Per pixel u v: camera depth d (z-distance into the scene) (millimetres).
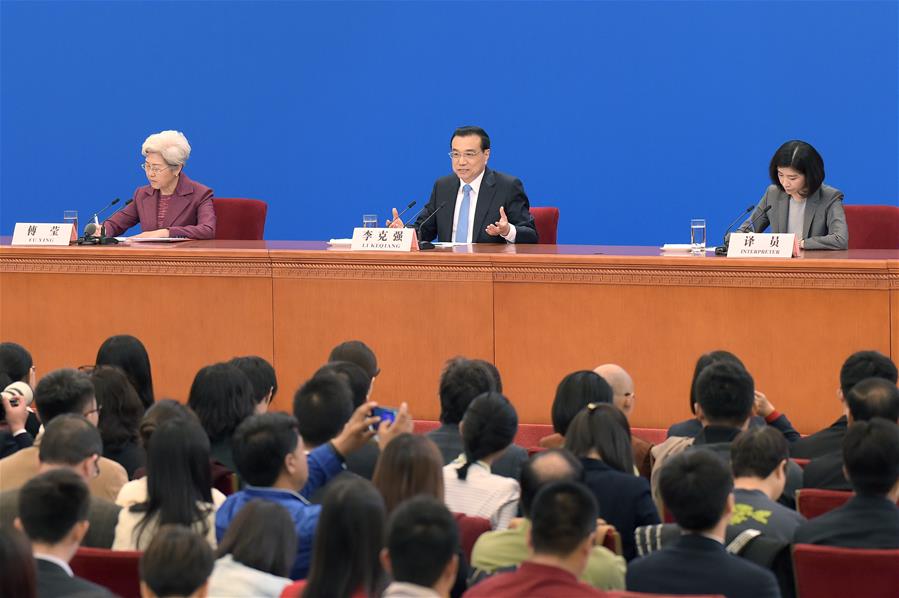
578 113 15609
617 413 5941
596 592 4148
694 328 9555
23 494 4559
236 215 12797
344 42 16078
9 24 16594
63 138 16641
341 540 4137
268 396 7453
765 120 15117
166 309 10648
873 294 9156
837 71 14891
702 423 6930
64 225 11062
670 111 15367
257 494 5281
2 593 3955
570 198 15742
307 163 16312
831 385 9336
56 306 10859
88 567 4969
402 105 16047
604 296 9727
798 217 10930
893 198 14891
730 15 15086
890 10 14695
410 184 16109
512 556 4906
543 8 15562
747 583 4570
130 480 6922
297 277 10336
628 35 15375
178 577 3885
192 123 16438
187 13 16312
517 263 9852
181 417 5566
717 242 15359
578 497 4203
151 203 12719
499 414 5852
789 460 6355
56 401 6645
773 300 9375
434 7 15836
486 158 12062
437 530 3887
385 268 10133
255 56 16266
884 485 5227
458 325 10055
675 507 4711
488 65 15773
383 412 6715
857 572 4859
